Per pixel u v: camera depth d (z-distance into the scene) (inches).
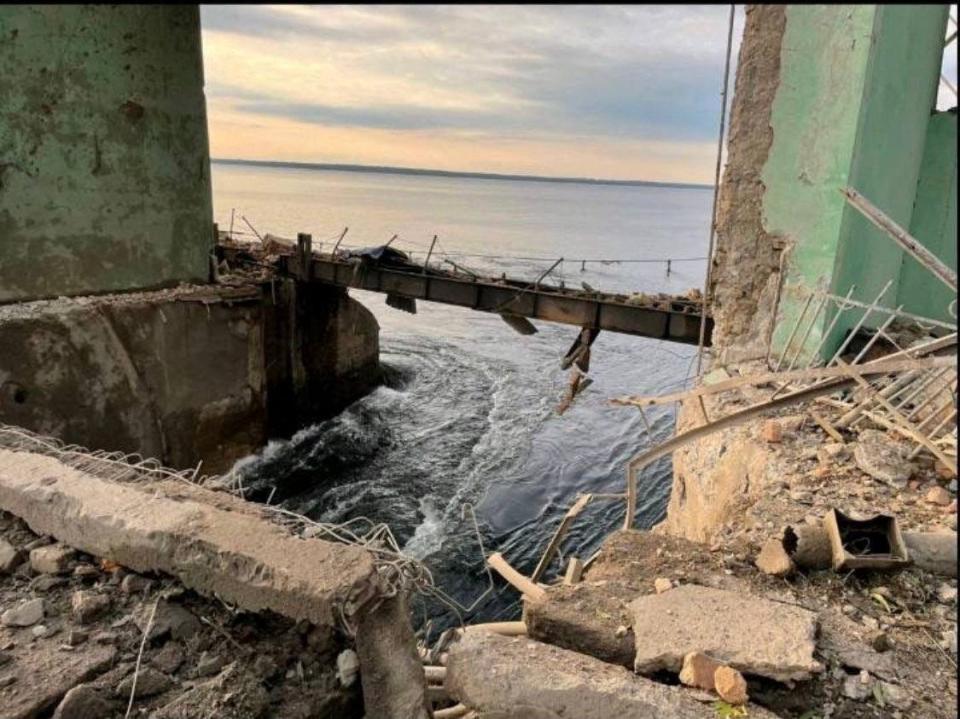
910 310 289.6
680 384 818.2
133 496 125.1
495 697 94.2
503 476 522.9
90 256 423.5
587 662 97.3
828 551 124.6
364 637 100.4
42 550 122.2
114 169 430.0
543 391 774.5
